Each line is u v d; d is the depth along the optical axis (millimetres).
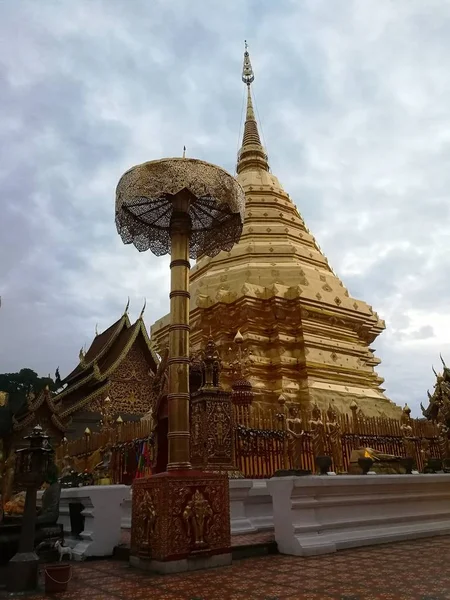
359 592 5414
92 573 7082
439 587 5555
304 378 19484
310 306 20891
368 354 22531
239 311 20656
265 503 10609
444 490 11312
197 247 10219
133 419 30781
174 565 6875
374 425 14430
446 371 24312
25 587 6129
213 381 11945
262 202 26188
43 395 26781
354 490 9336
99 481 14125
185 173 8164
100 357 33094
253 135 31000
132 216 9422
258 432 12055
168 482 7141
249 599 5254
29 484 6555
